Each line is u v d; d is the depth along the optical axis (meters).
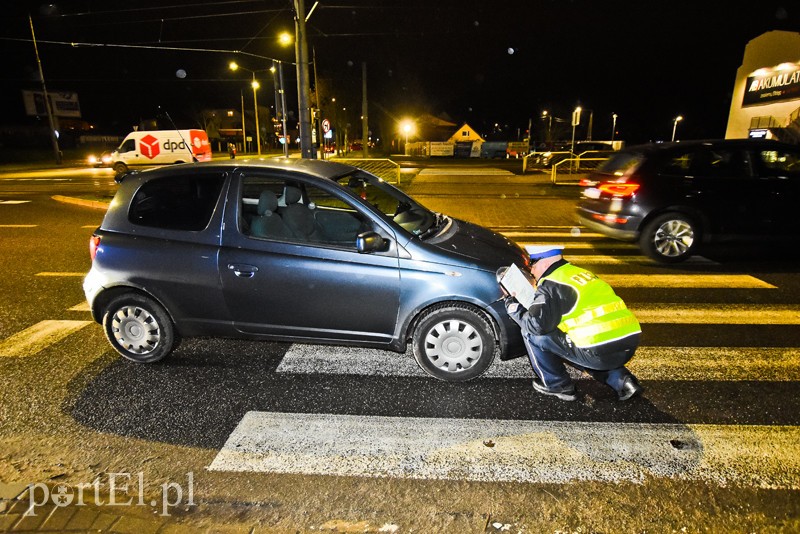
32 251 8.66
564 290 3.32
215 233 3.98
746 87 24.94
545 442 3.15
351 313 3.90
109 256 4.11
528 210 12.87
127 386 3.92
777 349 4.51
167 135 28.64
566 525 2.47
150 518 2.51
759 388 3.81
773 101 22.97
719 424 3.33
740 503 2.60
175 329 4.26
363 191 4.76
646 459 2.96
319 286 3.85
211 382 3.99
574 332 3.35
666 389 3.80
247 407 3.61
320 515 2.54
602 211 7.86
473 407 3.59
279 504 2.62
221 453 3.07
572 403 3.63
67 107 51.16
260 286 3.92
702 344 4.62
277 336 4.10
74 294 6.26
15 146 50.44
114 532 2.41
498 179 22.02
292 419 3.45
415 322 3.92
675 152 7.45
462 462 2.96
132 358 4.29
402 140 83.12
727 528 2.45
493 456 3.01
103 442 3.19
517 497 2.66
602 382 3.92
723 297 5.97
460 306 3.81
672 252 7.50
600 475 2.83
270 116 81.94
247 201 4.54
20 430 3.31
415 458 3.00
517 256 4.12
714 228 7.35
